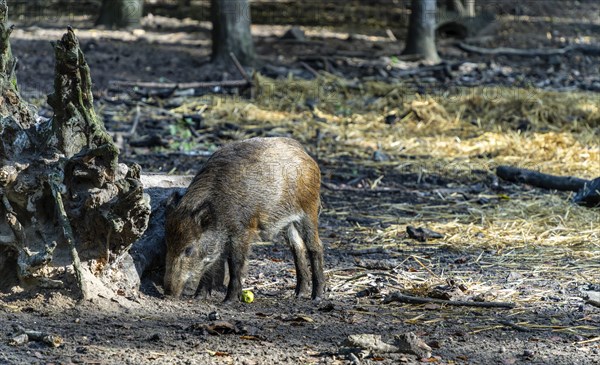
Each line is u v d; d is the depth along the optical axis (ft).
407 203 50.37
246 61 87.56
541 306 33.86
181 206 32.86
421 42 95.35
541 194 52.01
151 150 60.23
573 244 42.55
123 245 32.09
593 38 112.98
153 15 115.24
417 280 37.11
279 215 33.99
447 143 63.98
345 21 116.88
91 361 26.35
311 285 36.32
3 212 31.30
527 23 117.29
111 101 72.90
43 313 30.45
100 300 31.45
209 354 27.27
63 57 30.27
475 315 32.58
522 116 70.85
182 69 86.07
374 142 64.49
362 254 40.98
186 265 32.81
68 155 31.27
